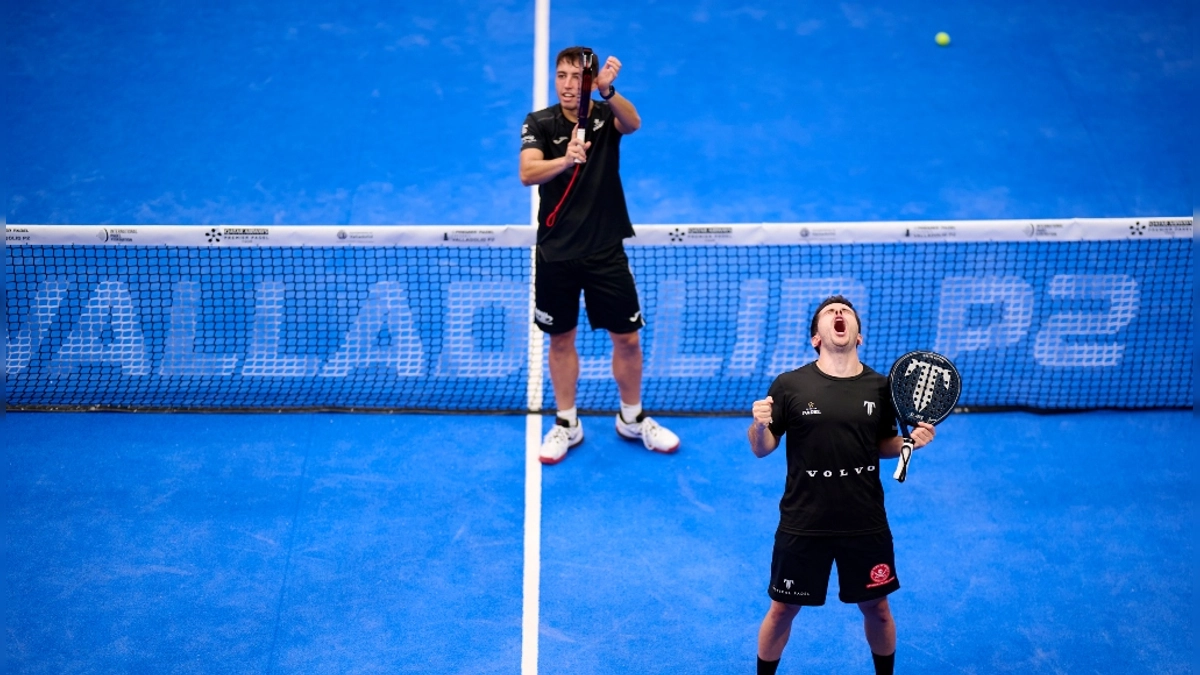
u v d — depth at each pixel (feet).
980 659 43.93
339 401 58.85
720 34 92.63
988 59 89.45
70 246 68.23
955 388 37.45
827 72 88.12
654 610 46.29
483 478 54.08
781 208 73.31
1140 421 57.67
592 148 50.06
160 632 44.73
